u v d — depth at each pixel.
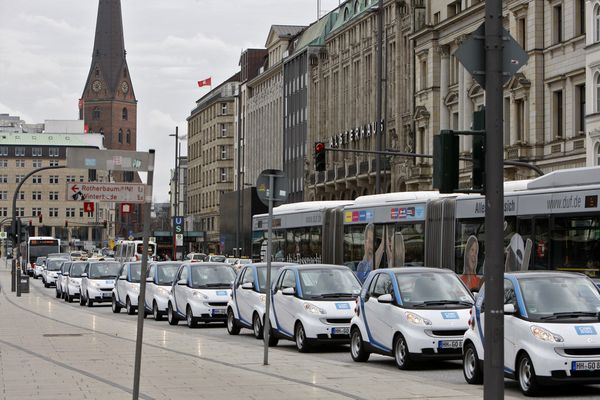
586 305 24.08
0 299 75.81
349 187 126.81
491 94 16.88
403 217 48.06
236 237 119.56
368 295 31.11
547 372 22.95
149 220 17.62
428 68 102.44
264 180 28.98
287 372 27.19
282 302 36.28
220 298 47.16
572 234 34.03
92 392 22.86
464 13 93.31
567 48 78.31
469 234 42.19
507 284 24.97
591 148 73.50
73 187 17.50
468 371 25.52
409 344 28.52
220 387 23.88
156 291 53.34
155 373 26.80
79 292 76.00
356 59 129.00
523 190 37.00
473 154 17.14
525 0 83.00
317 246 57.81
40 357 31.11
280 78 171.00
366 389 23.52
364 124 124.81
